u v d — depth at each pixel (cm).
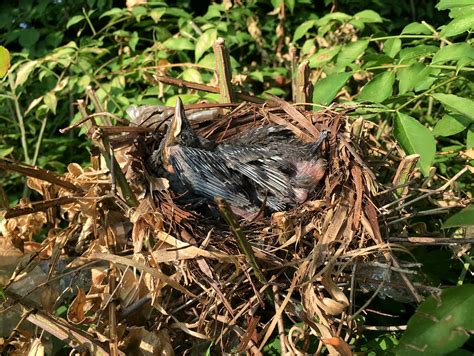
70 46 40
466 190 31
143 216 23
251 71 44
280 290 23
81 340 22
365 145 28
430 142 26
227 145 28
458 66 26
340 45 36
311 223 24
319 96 30
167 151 27
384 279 22
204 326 23
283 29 45
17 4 53
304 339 22
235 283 23
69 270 25
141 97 38
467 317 19
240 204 26
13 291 24
